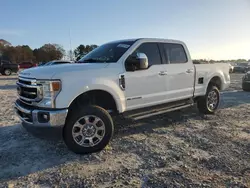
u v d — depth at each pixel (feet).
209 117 20.70
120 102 14.46
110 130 13.64
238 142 14.66
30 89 12.77
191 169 11.29
